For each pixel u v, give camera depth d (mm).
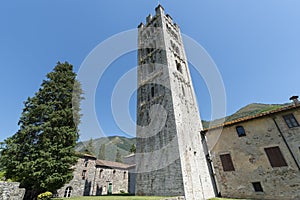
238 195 18641
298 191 15594
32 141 16891
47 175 15266
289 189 16078
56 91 20688
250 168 18906
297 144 17062
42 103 19453
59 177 15602
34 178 14828
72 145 18062
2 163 15633
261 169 18219
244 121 21062
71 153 17547
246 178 18781
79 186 30516
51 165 15266
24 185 15602
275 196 16547
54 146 16453
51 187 15891
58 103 19453
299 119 17719
